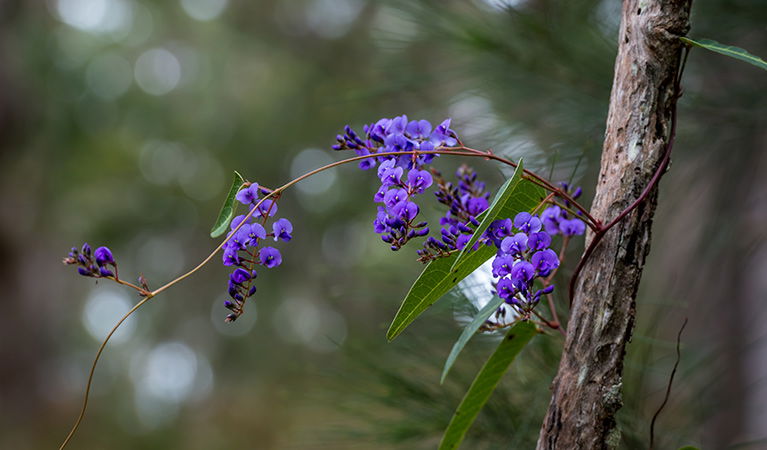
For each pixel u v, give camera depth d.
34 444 5.83
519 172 1.15
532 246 1.17
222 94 4.92
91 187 5.88
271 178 4.55
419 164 1.20
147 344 7.35
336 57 3.90
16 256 5.83
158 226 5.66
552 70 1.54
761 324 2.02
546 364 1.39
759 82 1.54
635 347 1.42
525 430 1.36
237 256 1.20
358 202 2.89
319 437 1.44
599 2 1.54
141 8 5.76
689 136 1.55
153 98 5.69
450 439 1.25
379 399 1.42
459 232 1.19
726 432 1.91
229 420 5.46
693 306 1.92
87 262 1.19
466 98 1.61
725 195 1.65
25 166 5.71
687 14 1.17
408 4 1.55
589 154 1.50
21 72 5.43
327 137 4.15
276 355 5.09
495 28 1.54
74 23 5.94
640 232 1.17
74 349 8.16
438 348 1.44
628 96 1.18
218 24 5.04
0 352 5.86
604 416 1.16
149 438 5.99
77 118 5.65
